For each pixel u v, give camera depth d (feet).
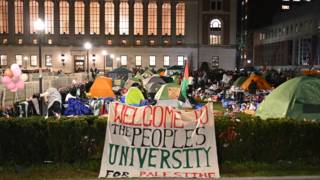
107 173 33.47
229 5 317.22
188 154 34.58
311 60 312.71
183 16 317.63
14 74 47.26
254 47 458.09
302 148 36.63
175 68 205.05
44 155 35.35
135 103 69.15
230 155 36.04
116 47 315.17
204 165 34.27
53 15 312.91
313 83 43.65
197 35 316.81
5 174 33.14
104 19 318.24
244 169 34.81
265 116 46.11
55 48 311.47
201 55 317.01
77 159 35.40
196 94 102.89
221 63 317.83
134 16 318.65
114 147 34.30
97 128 35.22
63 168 34.58
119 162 34.09
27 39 310.45
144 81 120.37
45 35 311.68
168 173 33.88
